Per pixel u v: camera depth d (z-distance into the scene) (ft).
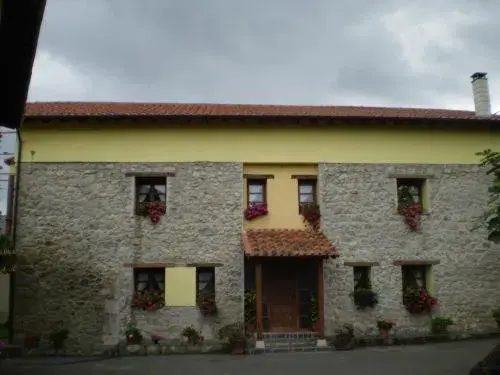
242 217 48.34
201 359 41.57
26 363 40.91
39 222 47.09
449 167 51.44
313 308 47.55
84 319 45.83
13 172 50.08
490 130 52.60
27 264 46.34
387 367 36.52
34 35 25.22
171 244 47.39
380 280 48.60
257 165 50.11
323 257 44.88
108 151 48.47
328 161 50.14
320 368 36.73
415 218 49.78
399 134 51.39
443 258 49.78
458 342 47.14
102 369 37.93
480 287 49.78
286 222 49.49
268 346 44.75
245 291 47.75
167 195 48.21
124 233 47.34
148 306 46.03
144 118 47.47
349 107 61.87
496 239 35.06
